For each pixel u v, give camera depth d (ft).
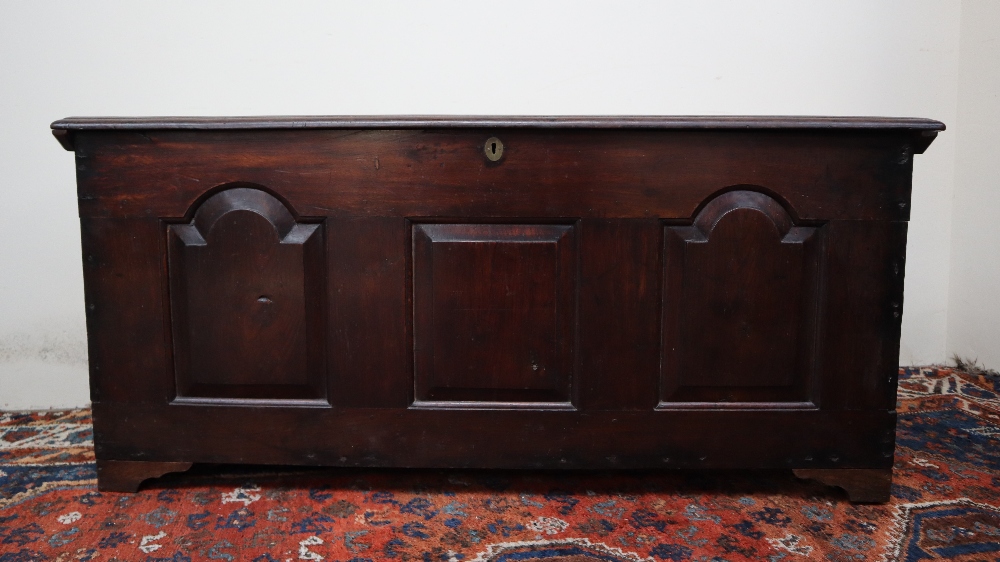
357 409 5.86
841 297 5.64
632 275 5.66
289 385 5.88
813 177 5.51
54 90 8.26
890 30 9.41
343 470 6.55
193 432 5.93
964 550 5.09
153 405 5.91
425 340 5.81
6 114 8.18
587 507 5.81
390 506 5.81
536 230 5.70
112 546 5.14
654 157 5.53
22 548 5.10
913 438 7.27
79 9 8.18
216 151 5.60
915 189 9.86
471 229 5.71
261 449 5.93
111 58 8.34
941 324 10.14
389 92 8.88
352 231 5.67
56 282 8.54
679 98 9.22
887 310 5.66
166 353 5.84
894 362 5.71
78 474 6.47
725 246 5.63
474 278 5.72
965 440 7.22
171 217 5.69
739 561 4.95
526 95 9.05
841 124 5.37
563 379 5.82
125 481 6.03
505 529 5.41
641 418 5.81
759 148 5.50
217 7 8.47
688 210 5.58
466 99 8.98
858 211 5.56
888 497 5.84
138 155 5.63
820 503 5.89
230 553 5.05
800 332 5.72
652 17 9.03
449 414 5.83
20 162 8.27
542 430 5.83
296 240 5.71
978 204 9.52
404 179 5.60
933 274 10.03
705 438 5.82
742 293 5.68
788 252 5.63
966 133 9.61
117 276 5.77
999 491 6.07
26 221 8.38
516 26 8.91
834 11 9.27
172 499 5.94
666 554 5.05
